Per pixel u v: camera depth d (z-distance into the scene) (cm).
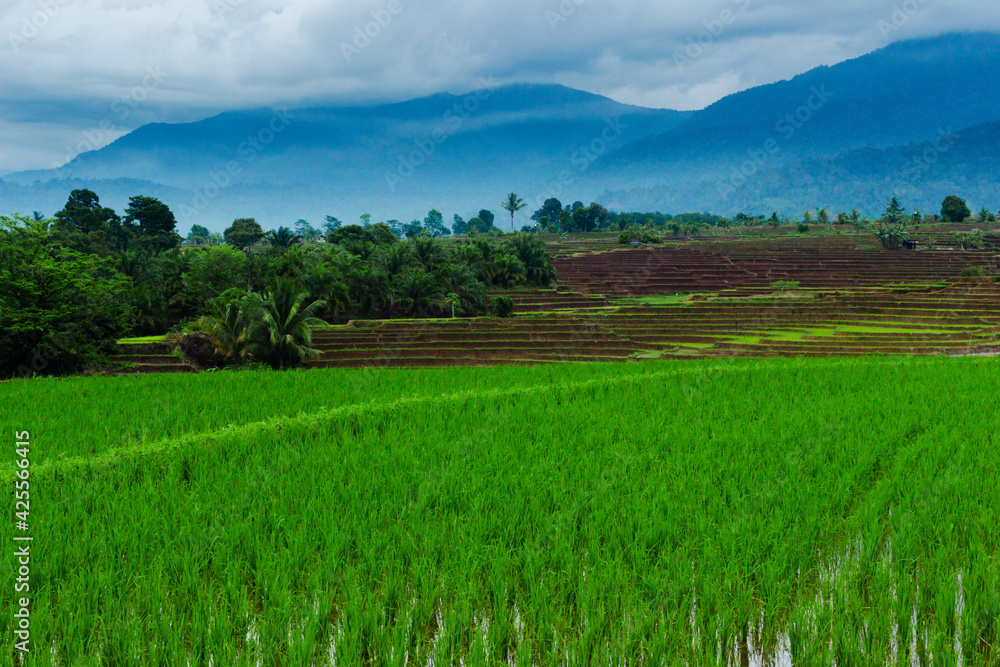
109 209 10450
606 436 1520
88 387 2342
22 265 3628
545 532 971
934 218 19888
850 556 912
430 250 8362
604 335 6181
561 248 15662
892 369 2536
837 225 19938
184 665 700
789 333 6291
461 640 743
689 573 846
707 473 1223
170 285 7112
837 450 1366
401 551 918
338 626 743
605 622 782
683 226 19325
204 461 1327
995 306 7175
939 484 1129
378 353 5206
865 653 701
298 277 7112
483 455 1372
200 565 888
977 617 759
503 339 5944
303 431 1567
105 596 801
